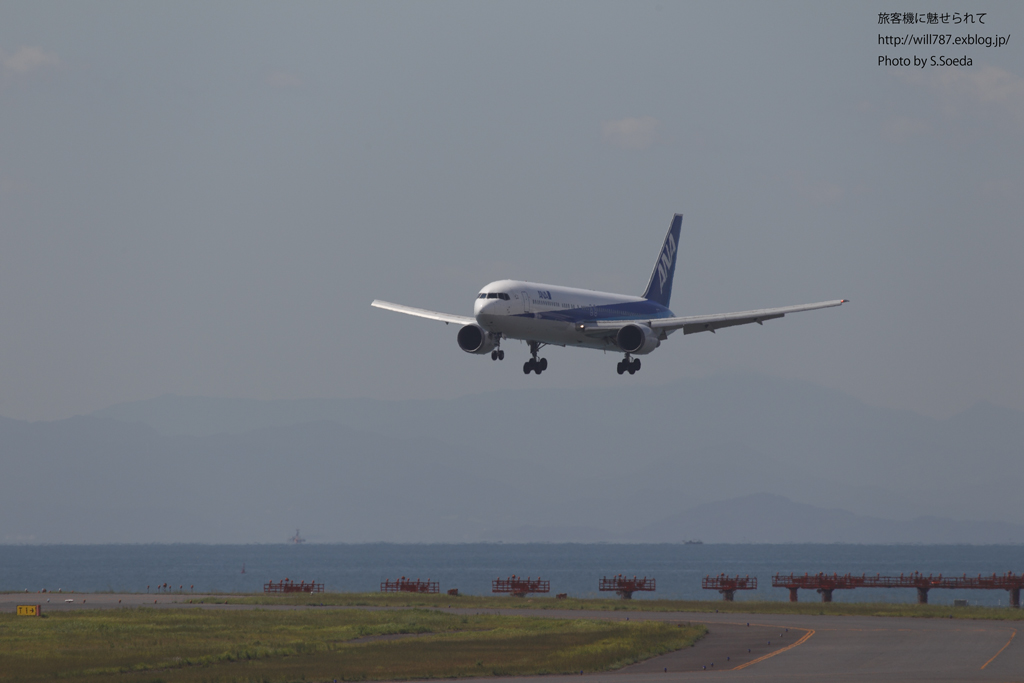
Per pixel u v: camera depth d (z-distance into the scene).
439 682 180.12
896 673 177.75
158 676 184.50
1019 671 179.88
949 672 178.62
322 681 181.00
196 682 176.50
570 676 183.75
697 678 173.75
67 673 186.12
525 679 181.00
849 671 181.62
